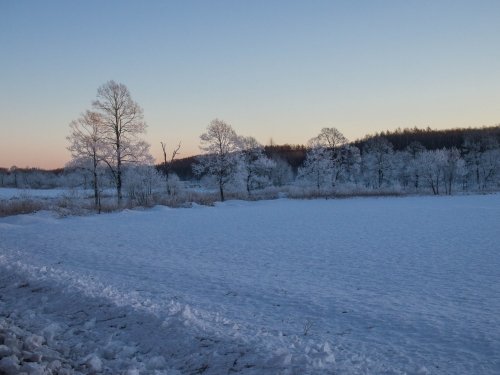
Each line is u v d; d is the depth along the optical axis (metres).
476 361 6.84
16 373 5.47
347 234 23.30
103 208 38.78
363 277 13.09
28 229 26.38
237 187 67.00
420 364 6.69
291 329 8.30
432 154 79.56
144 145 41.12
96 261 15.82
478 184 91.44
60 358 6.40
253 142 68.38
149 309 8.49
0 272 12.19
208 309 9.62
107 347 7.01
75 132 39.44
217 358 6.40
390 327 8.55
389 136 145.62
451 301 10.40
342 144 75.81
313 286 11.98
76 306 9.09
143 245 19.88
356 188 74.00
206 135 55.88
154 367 6.36
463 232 23.12
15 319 8.56
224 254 17.39
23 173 121.62
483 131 126.00
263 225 28.36
